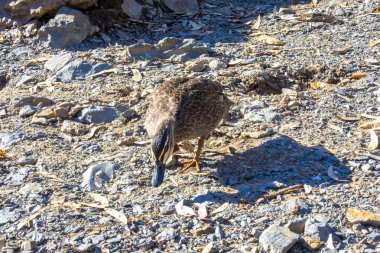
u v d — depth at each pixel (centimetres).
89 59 1672
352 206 1058
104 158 1243
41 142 1318
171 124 1130
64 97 1505
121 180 1166
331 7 1994
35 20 1830
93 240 1005
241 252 969
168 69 1639
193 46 1728
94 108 1417
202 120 1185
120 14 1912
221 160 1228
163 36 1862
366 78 1547
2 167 1226
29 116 1438
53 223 1050
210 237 1002
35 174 1195
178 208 1073
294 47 1755
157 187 1143
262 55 1714
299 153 1229
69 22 1788
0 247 1000
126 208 1086
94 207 1095
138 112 1420
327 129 1321
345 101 1444
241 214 1052
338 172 1162
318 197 1085
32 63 1691
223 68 1633
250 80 1554
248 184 1143
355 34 1811
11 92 1559
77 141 1326
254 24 1920
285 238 967
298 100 1450
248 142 1287
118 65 1664
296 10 1998
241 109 1415
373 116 1356
